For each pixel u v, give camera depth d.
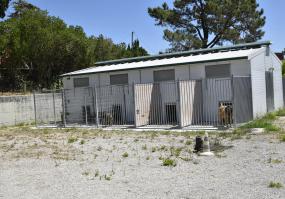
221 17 40.78
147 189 7.71
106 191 7.71
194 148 11.78
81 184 8.39
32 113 24.12
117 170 9.66
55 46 31.48
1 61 30.70
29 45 30.42
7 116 22.81
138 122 18.92
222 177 8.35
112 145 13.77
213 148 11.98
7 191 8.12
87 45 33.47
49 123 23.64
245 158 10.23
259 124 15.82
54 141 15.60
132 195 7.33
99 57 39.69
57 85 32.88
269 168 8.95
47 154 12.56
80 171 9.75
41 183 8.67
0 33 30.58
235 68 18.55
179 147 12.58
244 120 17.36
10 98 23.02
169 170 9.36
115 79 22.34
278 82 23.66
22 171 10.12
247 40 42.09
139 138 15.12
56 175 9.43
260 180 7.89
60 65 33.25
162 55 24.47
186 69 19.89
